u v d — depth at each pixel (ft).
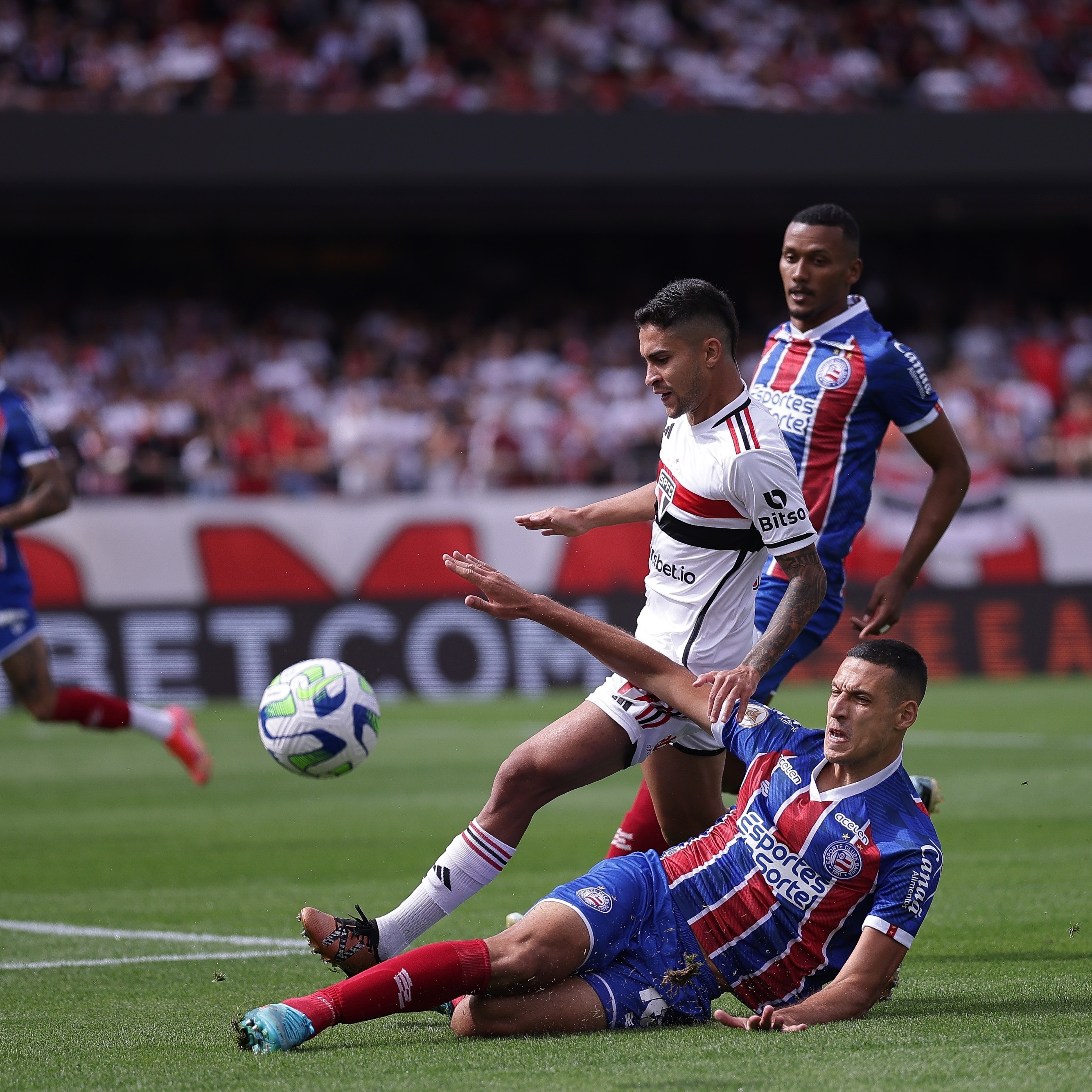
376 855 91.35
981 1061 42.19
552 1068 42.50
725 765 61.46
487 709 174.09
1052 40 287.07
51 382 233.35
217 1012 53.31
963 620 202.39
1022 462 223.10
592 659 192.24
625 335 282.97
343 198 246.68
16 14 246.47
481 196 249.34
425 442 219.00
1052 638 204.64
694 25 273.95
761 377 69.31
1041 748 135.95
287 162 242.17
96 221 252.21
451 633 188.65
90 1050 46.96
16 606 96.12
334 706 58.80
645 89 261.85
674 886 49.01
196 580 184.44
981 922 69.21
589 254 296.71
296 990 57.36
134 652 179.93
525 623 191.42
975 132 256.32
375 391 236.43
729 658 54.65
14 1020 52.06
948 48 280.72
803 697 174.50
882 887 47.62
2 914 74.54
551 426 227.20
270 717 59.00
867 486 68.18
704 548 53.88
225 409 224.33
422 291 291.79
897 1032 46.11
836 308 68.33
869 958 47.37
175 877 84.84
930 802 59.41
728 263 299.99
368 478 207.92
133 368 244.01
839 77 273.33
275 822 105.09
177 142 239.50
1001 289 302.86
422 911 51.52
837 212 67.36
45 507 94.73
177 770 134.31
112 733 162.81
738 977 48.98
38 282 277.23
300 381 243.40
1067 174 258.57
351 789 119.96
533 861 89.40
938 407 68.13
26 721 174.29
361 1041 47.21
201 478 199.62
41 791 121.80
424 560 191.83
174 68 247.50
